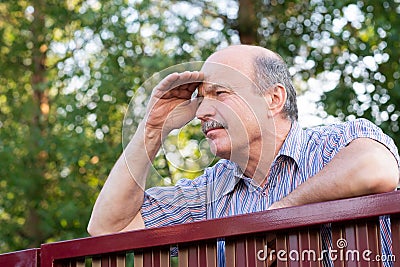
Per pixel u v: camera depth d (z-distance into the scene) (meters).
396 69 8.20
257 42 9.10
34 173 9.68
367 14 8.47
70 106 9.32
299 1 9.16
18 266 2.60
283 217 2.22
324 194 2.35
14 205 9.84
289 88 2.81
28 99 10.02
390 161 2.35
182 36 8.98
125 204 2.84
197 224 2.33
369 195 2.12
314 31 8.91
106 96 9.20
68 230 9.55
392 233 2.12
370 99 8.22
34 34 9.99
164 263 2.40
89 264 7.82
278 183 2.74
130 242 2.41
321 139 2.71
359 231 2.16
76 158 9.21
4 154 9.54
